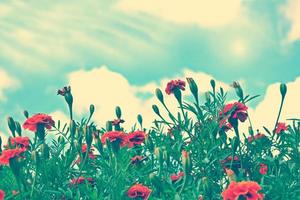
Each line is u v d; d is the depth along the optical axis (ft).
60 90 4.52
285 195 3.85
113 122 4.84
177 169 4.39
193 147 4.31
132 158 4.34
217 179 4.26
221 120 4.22
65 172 4.21
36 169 3.80
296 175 4.11
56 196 4.15
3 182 4.03
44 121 4.20
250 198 3.24
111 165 4.09
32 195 3.82
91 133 4.08
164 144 4.48
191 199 3.63
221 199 4.00
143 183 4.11
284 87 4.31
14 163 3.68
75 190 4.16
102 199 3.82
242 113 4.05
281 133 4.48
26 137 4.34
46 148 4.10
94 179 4.29
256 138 4.39
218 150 4.27
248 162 4.23
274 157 4.38
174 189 3.67
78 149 4.17
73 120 4.37
